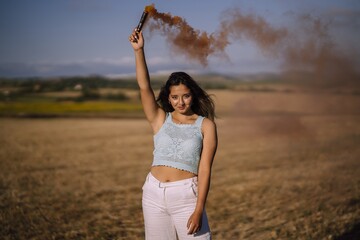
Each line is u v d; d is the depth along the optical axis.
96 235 5.45
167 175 3.03
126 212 6.56
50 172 9.91
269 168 10.41
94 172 10.02
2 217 6.07
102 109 37.81
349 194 7.50
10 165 10.70
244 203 7.06
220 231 5.64
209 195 7.67
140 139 17.11
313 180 8.80
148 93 3.14
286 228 5.68
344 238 5.23
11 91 46.25
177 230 3.04
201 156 3.05
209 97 3.22
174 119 3.16
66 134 18.67
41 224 5.85
